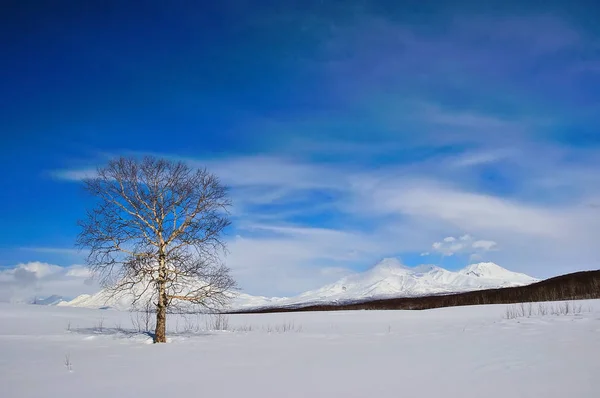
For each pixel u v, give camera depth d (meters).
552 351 14.22
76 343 21.62
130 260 22.22
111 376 12.59
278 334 25.02
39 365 14.77
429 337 20.62
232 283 23.38
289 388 10.35
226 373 12.66
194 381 11.57
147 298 22.45
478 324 26.61
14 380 12.14
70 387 11.11
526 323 24.25
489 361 12.94
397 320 35.50
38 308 45.66
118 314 43.75
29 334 25.98
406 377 11.14
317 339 21.84
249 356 16.22
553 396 8.64
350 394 9.55
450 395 9.09
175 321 38.81
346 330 27.67
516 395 8.85
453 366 12.41
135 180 23.05
